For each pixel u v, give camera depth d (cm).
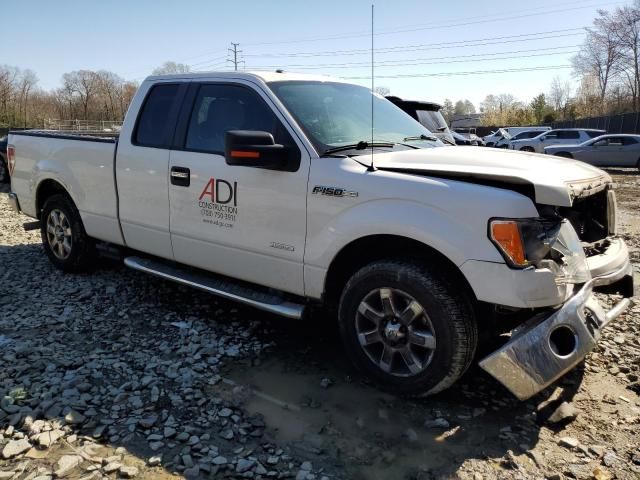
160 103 438
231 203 378
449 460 267
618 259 346
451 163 326
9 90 7288
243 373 350
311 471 256
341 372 355
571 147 2119
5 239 698
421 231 296
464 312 296
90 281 523
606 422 300
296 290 360
